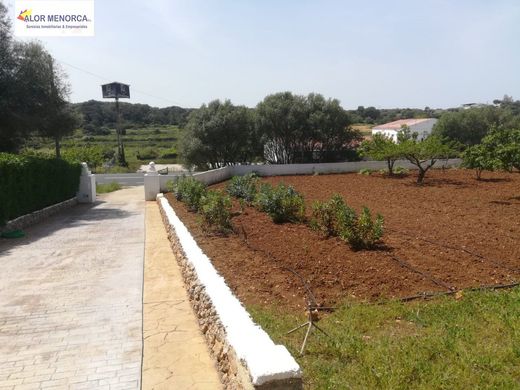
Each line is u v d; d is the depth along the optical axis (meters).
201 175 18.52
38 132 18.00
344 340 3.62
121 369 3.77
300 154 28.25
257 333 3.22
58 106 17.97
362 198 13.10
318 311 4.41
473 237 7.29
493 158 12.56
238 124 27.77
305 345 3.54
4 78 15.59
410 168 23.53
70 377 3.64
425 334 3.78
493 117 33.62
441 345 3.48
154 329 4.63
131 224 12.20
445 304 4.44
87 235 10.56
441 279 5.23
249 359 2.70
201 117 27.86
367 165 24.55
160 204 14.55
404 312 4.28
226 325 3.43
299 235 7.52
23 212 12.34
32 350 4.16
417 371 3.13
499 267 5.65
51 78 17.19
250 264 5.92
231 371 3.16
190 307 5.30
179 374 3.65
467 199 12.25
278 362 2.64
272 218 8.95
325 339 3.66
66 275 6.85
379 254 6.20
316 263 5.86
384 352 3.38
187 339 4.36
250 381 2.58
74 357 4.00
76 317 5.00
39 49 16.92
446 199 12.38
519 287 4.84
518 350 3.35
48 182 14.60
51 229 11.77
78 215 14.56
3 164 10.82
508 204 11.13
